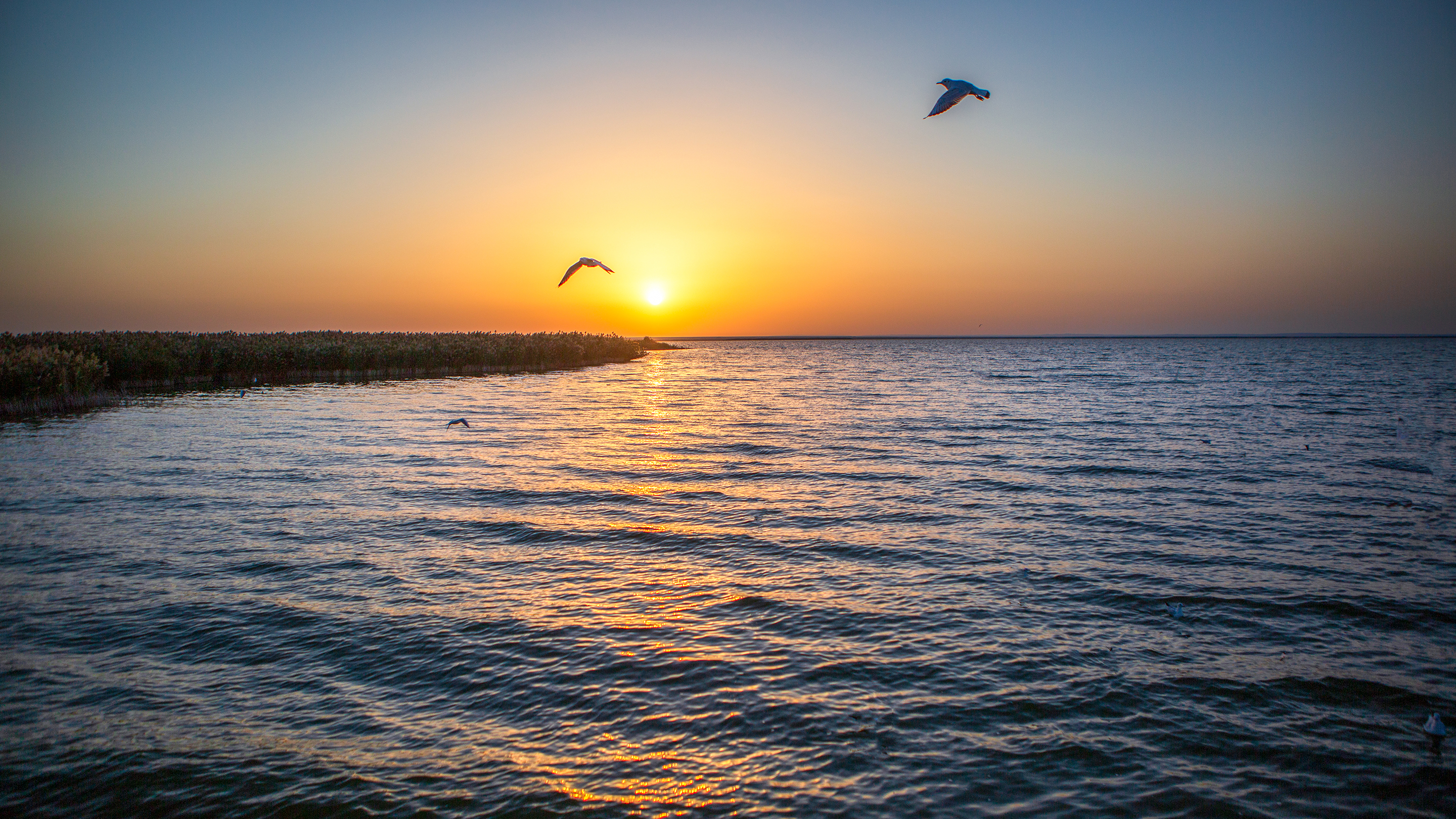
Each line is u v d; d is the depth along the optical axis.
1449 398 42.34
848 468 20.66
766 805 6.06
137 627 9.47
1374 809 6.11
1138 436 26.98
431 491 17.27
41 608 10.04
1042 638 9.27
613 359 104.81
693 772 6.50
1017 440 25.94
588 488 17.81
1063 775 6.50
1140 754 6.82
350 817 5.96
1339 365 93.19
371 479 18.64
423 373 61.53
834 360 117.44
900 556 12.55
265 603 10.26
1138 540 13.49
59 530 13.72
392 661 8.59
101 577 11.24
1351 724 7.35
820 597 10.64
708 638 9.23
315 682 8.11
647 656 8.68
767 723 7.27
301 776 6.48
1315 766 6.65
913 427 29.80
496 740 7.03
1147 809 6.06
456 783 6.38
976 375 71.12
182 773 6.51
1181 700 7.77
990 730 7.18
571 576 11.50
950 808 6.04
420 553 12.58
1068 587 11.06
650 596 10.66
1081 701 7.73
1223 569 11.91
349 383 51.16
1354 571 11.81
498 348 71.69
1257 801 6.18
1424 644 9.17
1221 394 45.97
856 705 7.61
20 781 6.38
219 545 12.89
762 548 12.99
